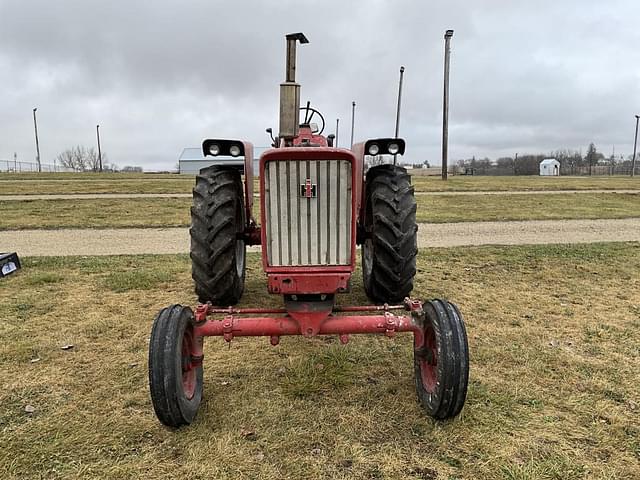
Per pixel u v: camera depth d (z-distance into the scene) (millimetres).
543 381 3428
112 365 3713
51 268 6730
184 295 5438
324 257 3115
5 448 2691
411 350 3936
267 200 3051
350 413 3000
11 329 4410
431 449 2664
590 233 10055
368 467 2521
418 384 3111
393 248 4137
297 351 3932
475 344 4051
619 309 4965
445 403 2754
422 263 7035
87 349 4004
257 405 3107
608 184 23953
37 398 3229
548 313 4844
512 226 11039
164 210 13844
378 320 3055
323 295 3156
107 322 4582
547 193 18703
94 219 12070
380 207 4199
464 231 10344
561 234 9922
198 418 2963
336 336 4238
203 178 4332
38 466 2549
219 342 4133
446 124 25812
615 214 12984
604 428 2869
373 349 3947
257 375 3531
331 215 3066
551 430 2844
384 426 2869
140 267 6781
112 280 5973
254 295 5398
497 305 5090
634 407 3100
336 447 2676
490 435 2783
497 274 6383
